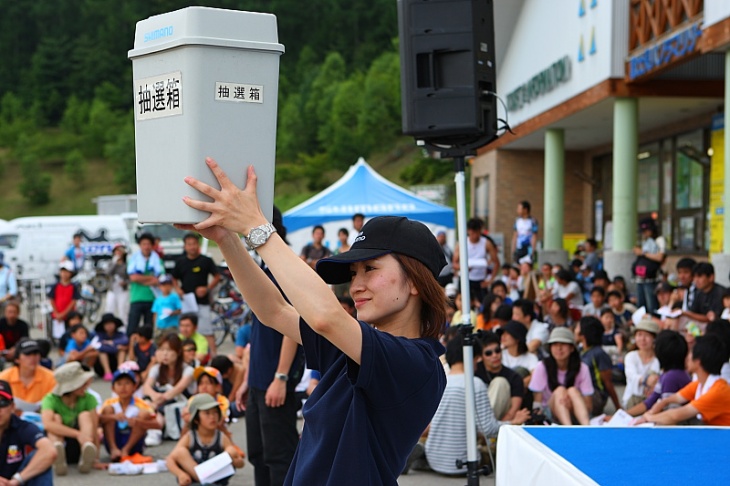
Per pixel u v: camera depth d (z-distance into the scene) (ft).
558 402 23.70
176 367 28.60
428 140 19.48
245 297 7.86
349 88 285.43
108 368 37.70
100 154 357.82
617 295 37.04
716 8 33.45
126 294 49.42
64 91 403.13
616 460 8.55
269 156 6.71
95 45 408.05
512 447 9.71
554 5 54.54
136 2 406.62
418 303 7.54
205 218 6.50
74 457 24.67
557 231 60.59
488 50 19.12
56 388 24.16
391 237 7.34
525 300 31.78
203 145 6.43
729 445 9.21
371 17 347.56
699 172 55.88
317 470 7.08
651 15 42.16
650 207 64.34
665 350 23.06
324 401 7.20
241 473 23.76
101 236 95.35
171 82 6.49
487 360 23.84
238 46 6.50
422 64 19.02
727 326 23.66
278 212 15.34
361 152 260.21
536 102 59.31
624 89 45.34
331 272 7.70
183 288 40.40
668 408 21.68
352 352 6.65
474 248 41.91
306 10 354.13
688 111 52.85
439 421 22.38
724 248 34.81
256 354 16.08
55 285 46.73
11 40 421.59
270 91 6.68
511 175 81.05
